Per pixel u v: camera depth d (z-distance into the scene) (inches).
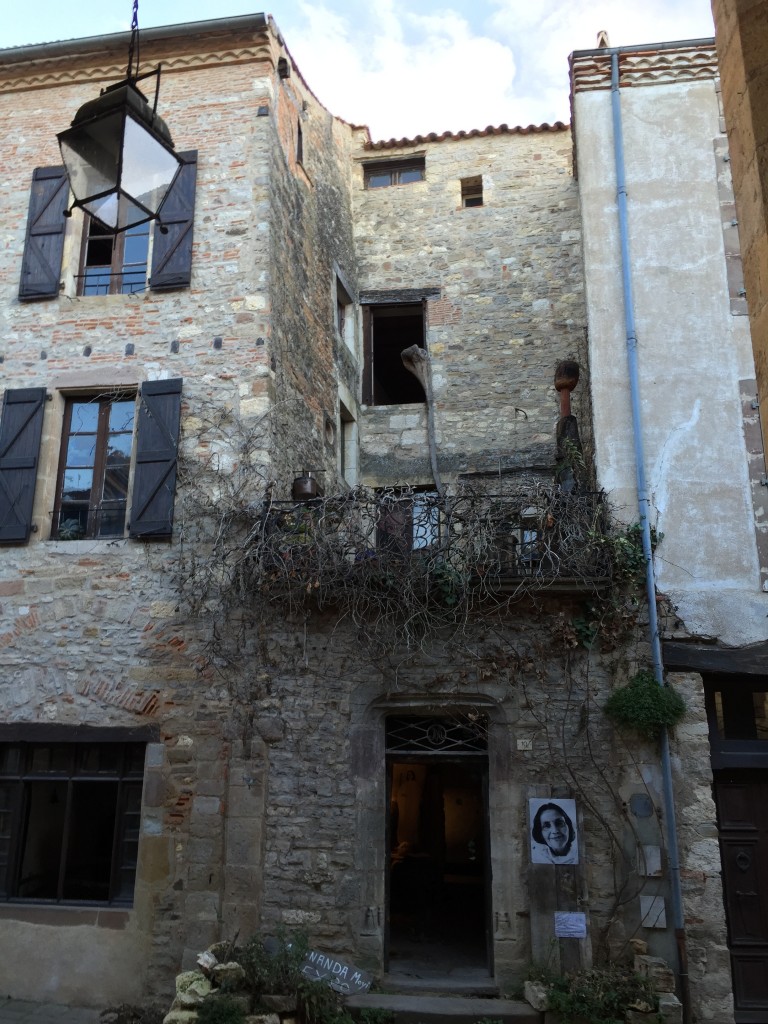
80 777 322.0
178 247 366.3
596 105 372.5
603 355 342.0
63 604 333.1
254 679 315.6
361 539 311.7
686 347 338.0
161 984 291.3
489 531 307.0
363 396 486.9
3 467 348.8
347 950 289.6
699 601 309.3
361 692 311.6
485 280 490.3
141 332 359.9
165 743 314.2
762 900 292.0
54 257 372.5
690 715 295.9
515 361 472.1
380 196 517.3
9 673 329.1
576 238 487.2
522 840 293.3
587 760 296.0
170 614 326.0
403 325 523.2
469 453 461.1
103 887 311.9
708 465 323.9
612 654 303.3
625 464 328.2
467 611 302.0
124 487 350.9
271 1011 255.8
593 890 284.8
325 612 319.3
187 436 344.2
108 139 224.5
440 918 361.7
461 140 520.1
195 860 301.1
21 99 402.9
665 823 285.1
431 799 407.2
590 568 301.9
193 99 389.1
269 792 306.8
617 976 265.4
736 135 121.8
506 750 301.4
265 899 297.0
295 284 396.5
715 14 130.5
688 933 277.7
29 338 365.7
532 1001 264.4
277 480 344.8
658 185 357.7
